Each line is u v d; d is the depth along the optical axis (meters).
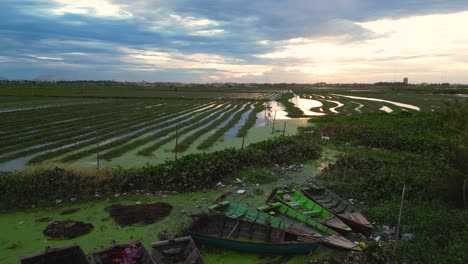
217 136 32.47
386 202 15.41
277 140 26.19
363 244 11.78
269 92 136.00
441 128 32.34
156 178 17.20
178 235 12.30
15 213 14.34
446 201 15.05
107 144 26.83
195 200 16.12
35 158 22.48
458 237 11.34
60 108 51.47
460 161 14.77
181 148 26.59
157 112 49.81
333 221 13.15
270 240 11.87
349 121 40.53
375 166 21.39
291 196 15.68
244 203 16.02
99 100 70.50
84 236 12.50
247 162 21.33
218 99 83.38
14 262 10.77
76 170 17.39
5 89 106.38
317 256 11.34
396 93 122.75
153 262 9.42
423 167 20.83
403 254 10.92
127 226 13.27
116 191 16.53
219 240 11.39
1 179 15.77
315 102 82.06
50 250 9.84
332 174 20.09
